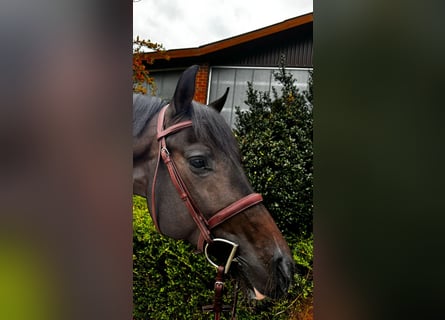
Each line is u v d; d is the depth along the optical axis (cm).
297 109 138
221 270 119
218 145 120
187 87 119
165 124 121
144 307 151
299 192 135
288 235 136
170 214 121
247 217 119
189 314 148
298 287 140
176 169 120
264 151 137
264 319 143
